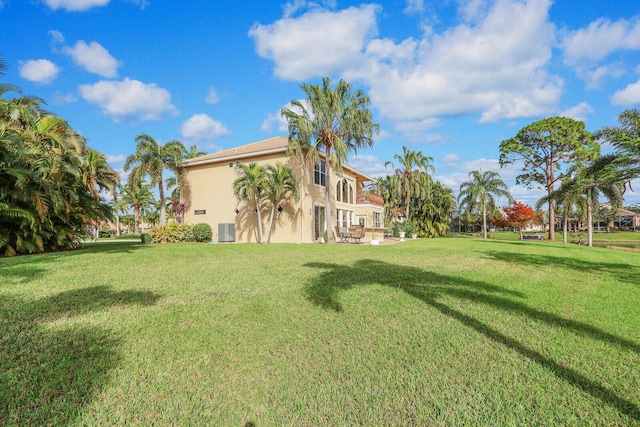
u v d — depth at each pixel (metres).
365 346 3.44
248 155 22.41
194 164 24.52
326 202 21.41
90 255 10.98
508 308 4.87
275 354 3.23
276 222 21.67
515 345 3.48
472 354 3.25
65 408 2.32
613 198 20.91
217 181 23.92
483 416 2.28
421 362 3.08
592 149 28.78
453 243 20.83
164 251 13.05
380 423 2.21
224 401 2.45
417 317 4.40
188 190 25.08
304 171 21.44
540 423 2.21
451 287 6.25
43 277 6.87
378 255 12.01
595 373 2.88
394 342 3.55
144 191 51.78
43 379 2.68
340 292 5.73
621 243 35.44
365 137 21.28
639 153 12.38
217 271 7.96
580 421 2.23
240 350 3.32
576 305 5.10
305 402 2.44
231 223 23.00
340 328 3.96
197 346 3.39
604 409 2.36
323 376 2.82
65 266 8.30
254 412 2.32
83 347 3.31
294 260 10.34
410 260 10.45
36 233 12.13
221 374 2.84
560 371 2.91
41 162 11.49
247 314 4.45
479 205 38.62
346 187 28.61
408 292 5.78
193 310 4.61
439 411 2.34
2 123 11.00
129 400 2.44
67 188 12.99
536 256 12.59
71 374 2.78
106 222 17.70
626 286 6.71
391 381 2.74
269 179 19.89
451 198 40.41
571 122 29.73
